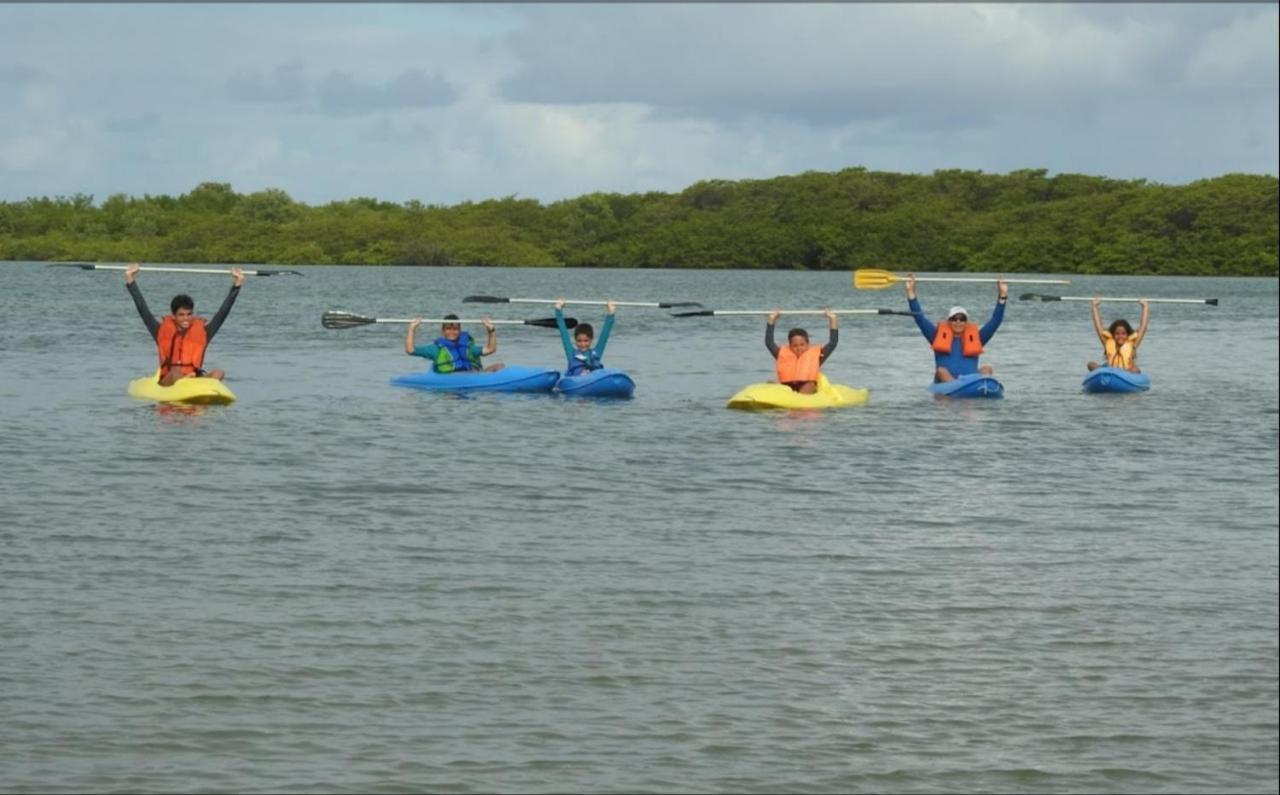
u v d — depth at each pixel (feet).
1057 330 187.21
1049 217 489.67
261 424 79.77
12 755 34.68
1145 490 67.67
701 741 37.06
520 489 64.18
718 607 46.85
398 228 431.84
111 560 50.14
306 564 50.47
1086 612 47.39
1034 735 38.06
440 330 157.48
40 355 107.96
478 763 35.42
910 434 82.17
